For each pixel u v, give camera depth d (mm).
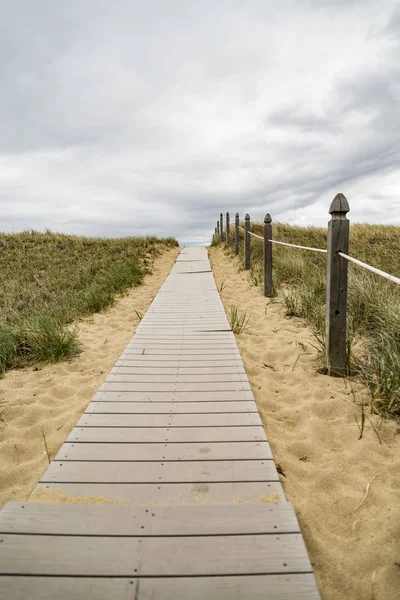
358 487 2111
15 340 4508
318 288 5887
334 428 2719
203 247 18922
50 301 7227
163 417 2664
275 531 1613
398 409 2816
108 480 2006
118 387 3172
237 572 1430
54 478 2027
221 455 2211
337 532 1821
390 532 1776
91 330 5512
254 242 12227
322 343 3939
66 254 11961
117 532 1604
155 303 6625
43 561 1469
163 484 1972
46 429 2869
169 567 1444
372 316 4422
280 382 3520
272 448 2500
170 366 3648
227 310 6105
